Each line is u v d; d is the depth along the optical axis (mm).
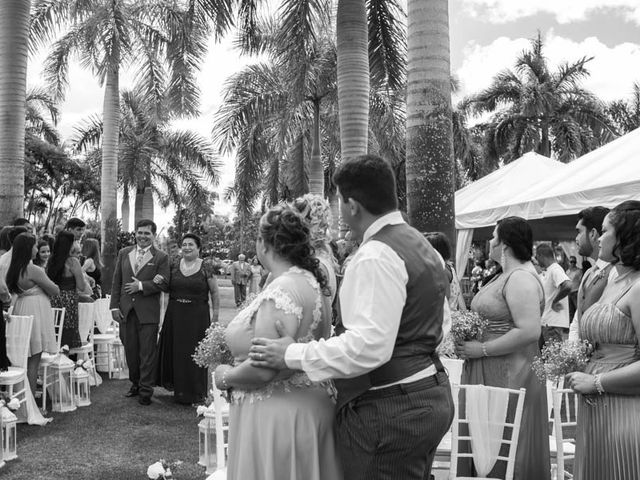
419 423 2262
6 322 6098
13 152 9250
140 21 16453
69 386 6898
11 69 9258
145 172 25266
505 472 3553
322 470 2512
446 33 6496
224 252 50875
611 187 7684
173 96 14422
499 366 3732
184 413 6805
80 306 8008
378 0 11008
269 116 18562
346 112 8766
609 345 3006
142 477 4852
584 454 3072
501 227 3834
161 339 7309
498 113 28562
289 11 10164
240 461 2520
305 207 2906
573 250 14758
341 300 2287
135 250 7348
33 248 6484
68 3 14914
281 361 2338
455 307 5234
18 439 5801
